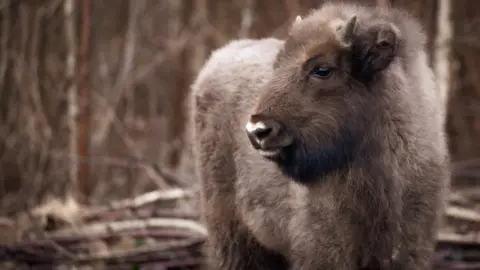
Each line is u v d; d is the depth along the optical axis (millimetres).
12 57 23141
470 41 20297
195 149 10359
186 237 13359
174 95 25109
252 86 9250
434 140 8227
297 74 7656
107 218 14562
